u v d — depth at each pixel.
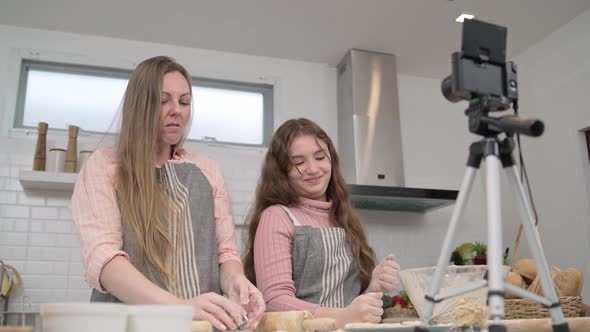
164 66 1.41
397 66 4.00
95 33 3.48
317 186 1.70
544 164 3.57
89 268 1.11
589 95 3.24
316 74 3.92
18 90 3.34
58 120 3.39
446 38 3.57
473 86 0.76
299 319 0.94
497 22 3.39
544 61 3.64
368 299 1.16
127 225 1.26
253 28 3.43
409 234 3.87
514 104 0.80
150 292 1.03
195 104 3.70
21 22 3.33
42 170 3.06
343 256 1.64
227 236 1.47
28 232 3.17
